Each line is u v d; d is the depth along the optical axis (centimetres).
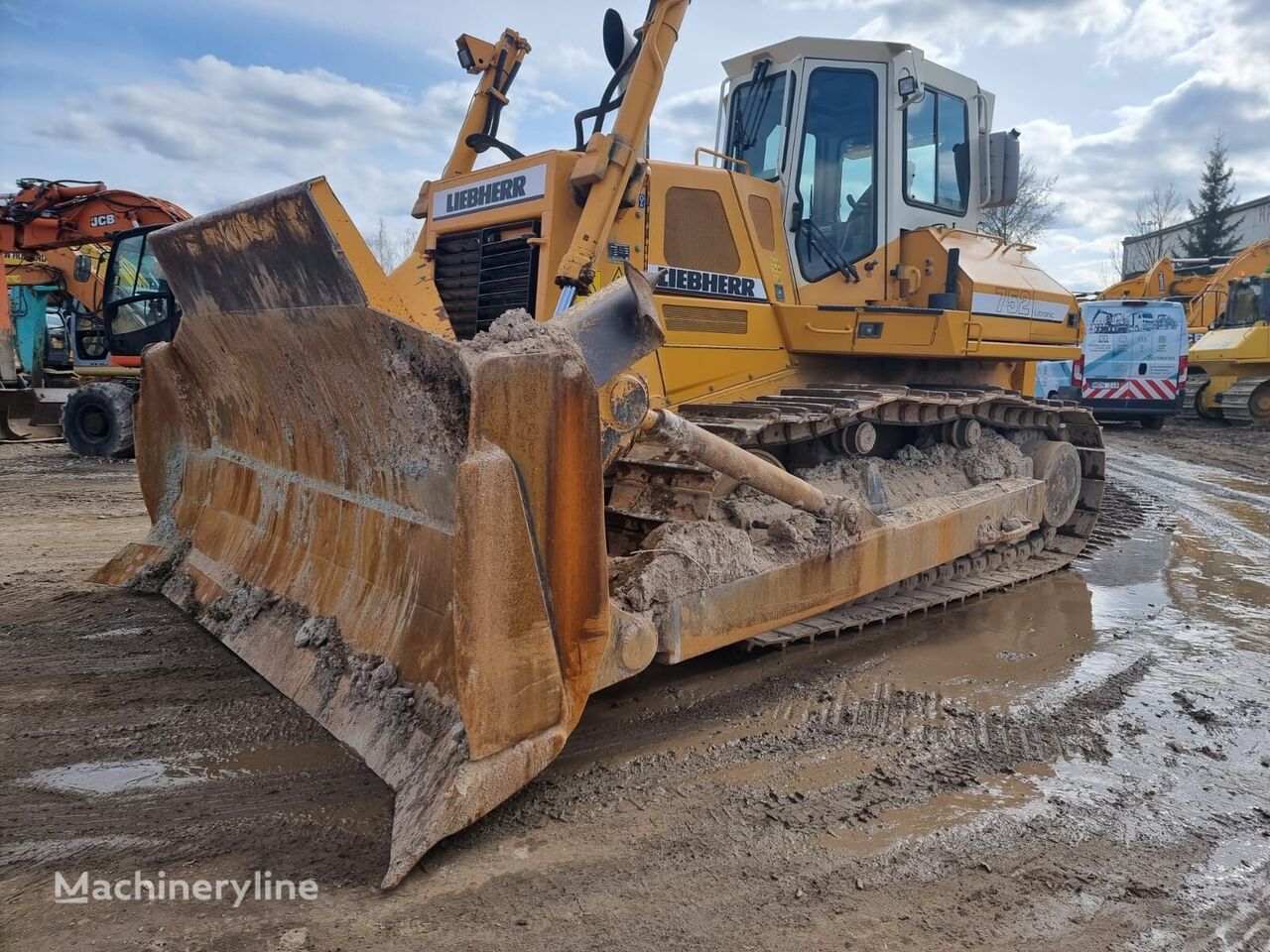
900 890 264
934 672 447
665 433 343
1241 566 698
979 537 563
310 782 311
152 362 491
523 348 266
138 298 1149
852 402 493
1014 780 335
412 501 315
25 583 533
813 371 575
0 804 293
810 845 286
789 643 457
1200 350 1922
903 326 545
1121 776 340
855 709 397
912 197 598
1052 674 449
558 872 267
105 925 235
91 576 516
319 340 319
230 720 355
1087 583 640
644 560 362
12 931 231
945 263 569
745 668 443
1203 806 320
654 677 429
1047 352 662
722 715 386
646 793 316
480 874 264
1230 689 434
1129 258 4944
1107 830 301
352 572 349
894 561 481
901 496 552
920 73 587
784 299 557
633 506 443
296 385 359
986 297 585
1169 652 490
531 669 268
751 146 595
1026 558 671
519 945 233
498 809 301
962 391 600
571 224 475
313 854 270
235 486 452
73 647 425
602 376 308
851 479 509
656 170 488
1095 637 514
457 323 537
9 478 968
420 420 289
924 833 296
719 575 374
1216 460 1350
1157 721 394
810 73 562
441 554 299
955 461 614
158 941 229
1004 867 278
